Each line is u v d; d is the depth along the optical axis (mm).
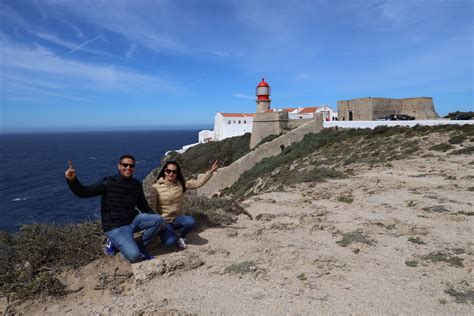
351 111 49031
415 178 14625
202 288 4918
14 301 4727
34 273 5309
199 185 7020
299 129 39844
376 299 4492
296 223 8508
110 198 5676
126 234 5590
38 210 40500
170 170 6523
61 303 4758
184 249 6508
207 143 61250
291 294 4664
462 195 11047
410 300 4449
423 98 46688
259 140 49625
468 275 5191
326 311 4191
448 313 4102
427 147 22062
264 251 6410
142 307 4367
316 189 13734
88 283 5168
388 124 32781
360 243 6730
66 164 90125
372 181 14469
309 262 5781
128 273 5453
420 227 7773
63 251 5746
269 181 24625
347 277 5203
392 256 6062
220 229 7836
